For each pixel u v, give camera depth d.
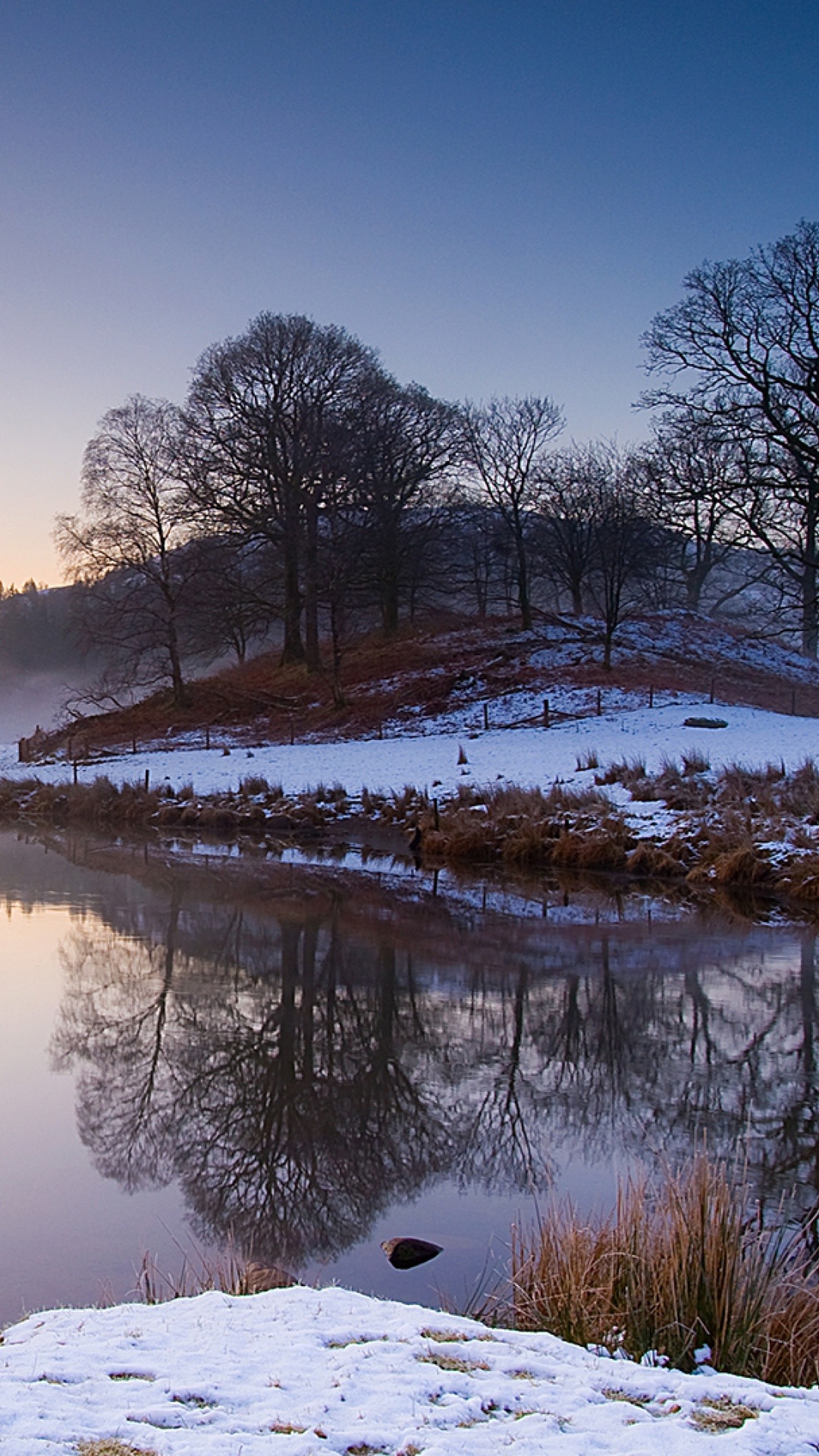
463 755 35.84
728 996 14.16
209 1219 7.98
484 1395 4.09
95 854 28.09
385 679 53.34
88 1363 4.25
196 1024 13.25
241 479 54.31
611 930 18.11
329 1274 6.92
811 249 40.44
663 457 54.78
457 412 57.53
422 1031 12.87
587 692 48.22
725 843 22.83
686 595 73.75
